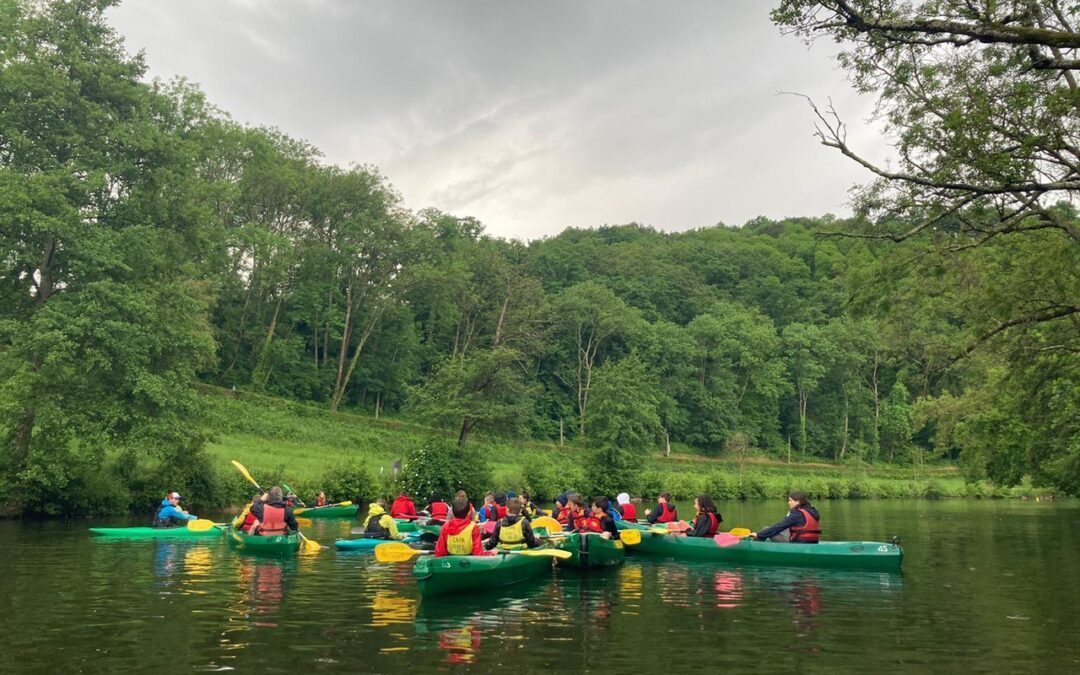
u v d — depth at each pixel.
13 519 21.81
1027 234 14.93
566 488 40.62
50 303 21.38
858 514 31.83
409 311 64.69
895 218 13.28
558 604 9.77
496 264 72.88
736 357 79.62
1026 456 26.61
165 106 25.50
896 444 79.62
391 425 51.81
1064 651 7.30
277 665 6.79
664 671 6.61
